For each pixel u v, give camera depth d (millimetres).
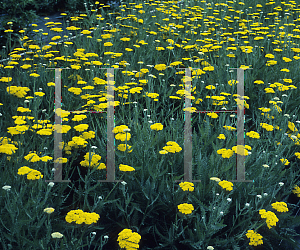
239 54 4469
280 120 3027
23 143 2533
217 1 7609
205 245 1948
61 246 1653
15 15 5051
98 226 2074
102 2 6922
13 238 1755
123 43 4742
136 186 2227
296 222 2176
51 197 2105
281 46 4914
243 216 2188
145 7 6516
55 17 6859
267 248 2111
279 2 7336
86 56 3896
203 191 2170
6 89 3223
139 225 2195
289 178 2584
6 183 1975
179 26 5191
